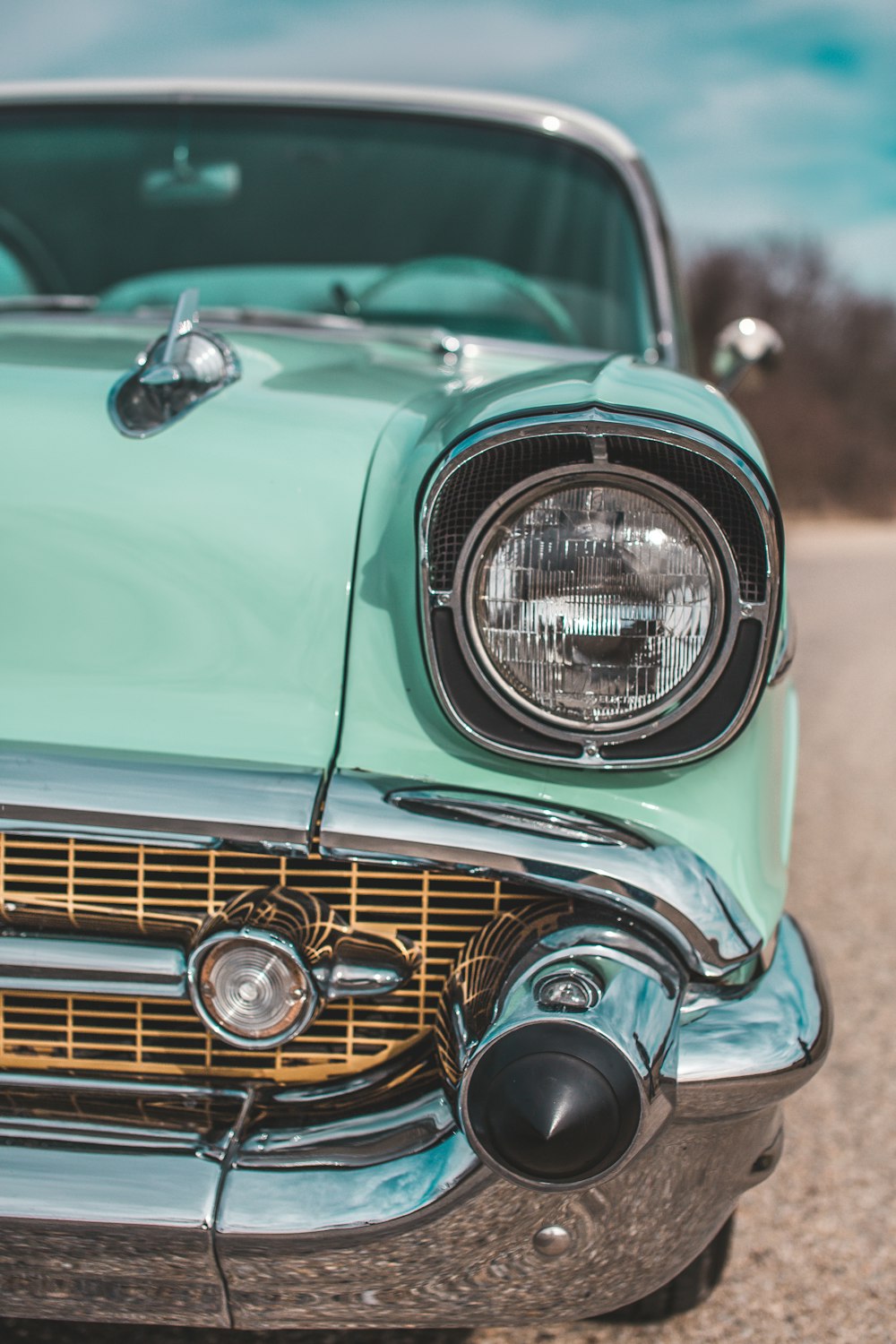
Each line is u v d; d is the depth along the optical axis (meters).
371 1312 1.57
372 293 2.55
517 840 1.53
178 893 1.58
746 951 1.55
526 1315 1.59
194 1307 1.56
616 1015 1.48
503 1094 1.46
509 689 1.54
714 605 1.52
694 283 35.47
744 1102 1.54
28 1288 1.55
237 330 2.22
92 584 1.62
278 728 1.59
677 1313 1.93
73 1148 1.52
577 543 1.52
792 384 32.38
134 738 1.59
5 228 2.68
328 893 1.58
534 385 1.62
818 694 6.72
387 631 1.61
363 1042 1.59
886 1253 2.08
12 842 1.57
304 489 1.65
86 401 1.71
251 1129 1.54
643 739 1.54
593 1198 1.54
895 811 4.51
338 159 2.65
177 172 2.64
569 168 2.67
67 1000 1.60
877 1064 2.61
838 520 30.48
